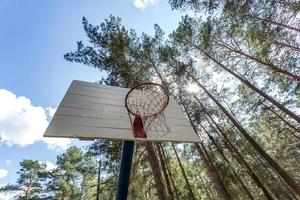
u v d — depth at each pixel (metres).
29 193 24.19
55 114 3.39
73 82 4.65
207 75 15.24
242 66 12.53
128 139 3.34
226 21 11.49
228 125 15.66
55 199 22.94
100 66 11.13
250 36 10.52
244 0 9.32
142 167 10.62
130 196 9.48
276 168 11.73
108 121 3.58
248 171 14.01
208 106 15.55
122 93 4.66
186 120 4.30
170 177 12.66
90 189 22.56
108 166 10.62
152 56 12.73
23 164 25.55
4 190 24.06
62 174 24.02
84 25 11.48
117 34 10.95
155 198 12.74
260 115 15.90
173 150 15.68
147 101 4.45
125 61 10.90
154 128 3.81
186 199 12.86
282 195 13.39
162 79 12.47
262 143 19.17
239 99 15.46
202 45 13.91
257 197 15.95
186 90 14.53
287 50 9.98
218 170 12.73
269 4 8.98
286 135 17.80
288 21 9.16
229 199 10.94
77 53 11.01
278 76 11.56
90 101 4.05
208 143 14.54
